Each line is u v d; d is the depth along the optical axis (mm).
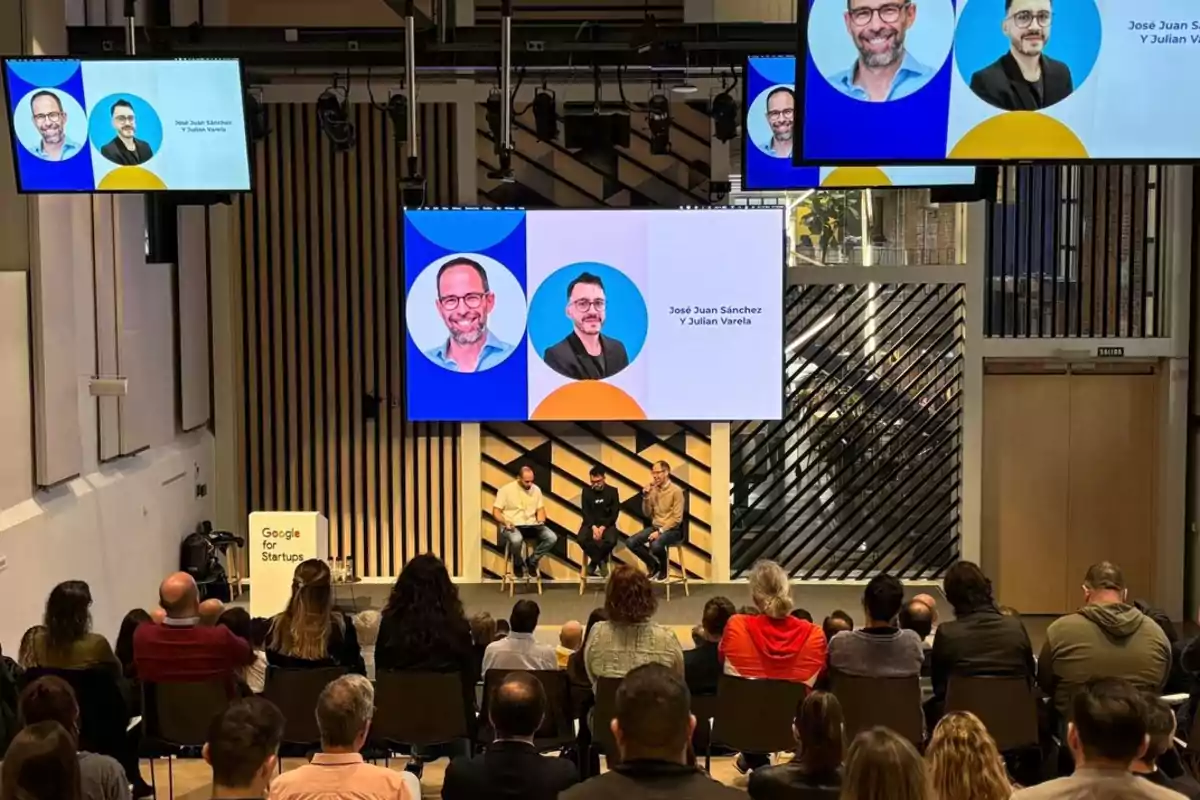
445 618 5227
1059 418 11008
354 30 8641
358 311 11297
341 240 11250
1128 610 5070
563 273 9812
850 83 5121
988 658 5133
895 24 5090
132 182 7051
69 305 8219
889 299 11047
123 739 5027
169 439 10281
